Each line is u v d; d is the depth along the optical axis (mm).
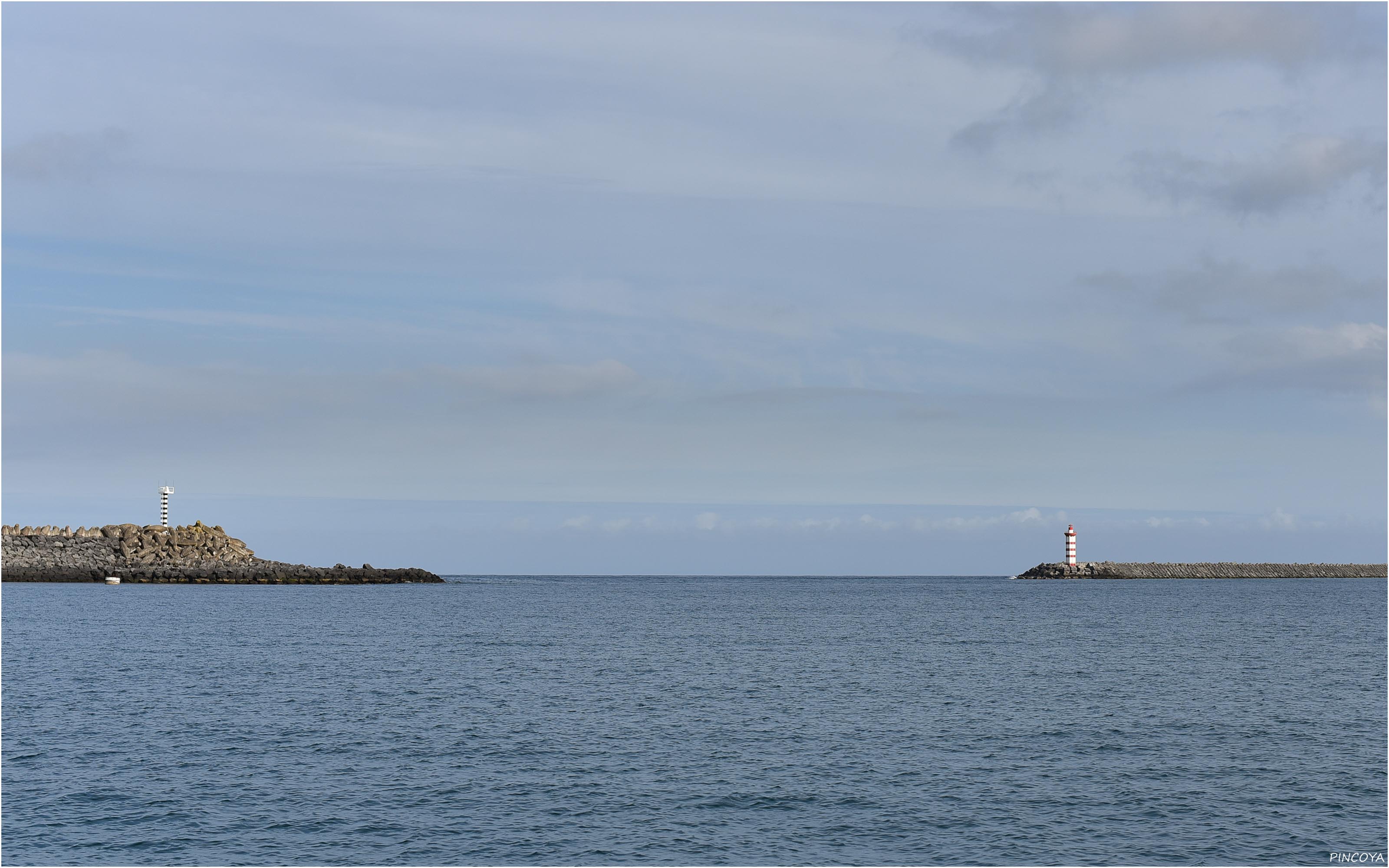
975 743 43125
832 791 35781
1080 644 89062
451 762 39406
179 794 34969
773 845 30578
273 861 29250
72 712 49156
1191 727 46719
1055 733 45500
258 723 46656
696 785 36406
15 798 34469
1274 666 70812
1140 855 30031
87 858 29391
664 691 57438
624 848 30297
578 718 48594
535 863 29234
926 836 31391
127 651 77250
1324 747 42562
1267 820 32938
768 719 48688
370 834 31281
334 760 39500
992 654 79500
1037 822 32656
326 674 64062
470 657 75562
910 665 71375
